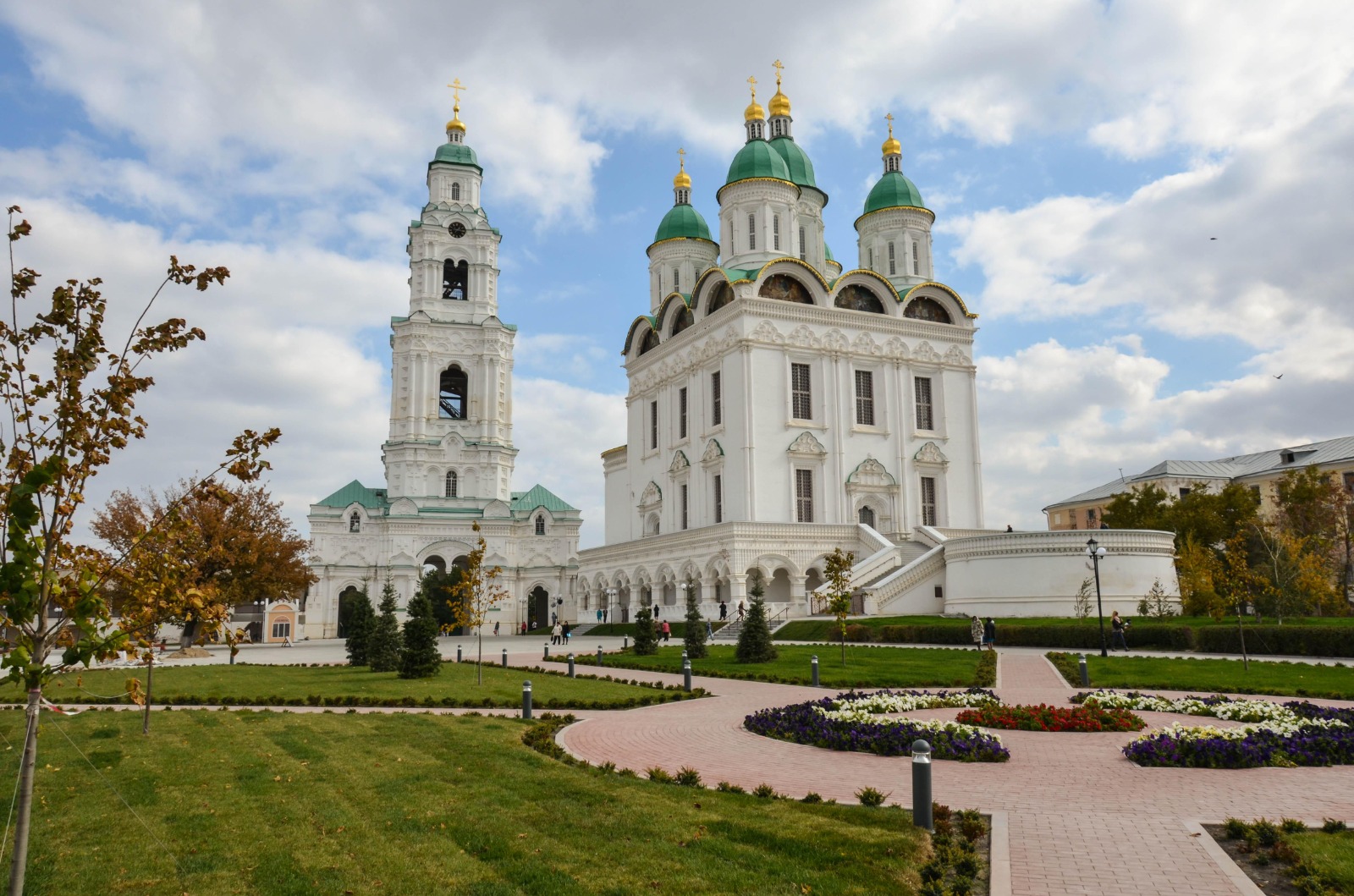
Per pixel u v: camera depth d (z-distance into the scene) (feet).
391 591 147.95
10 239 29.19
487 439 343.05
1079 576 177.68
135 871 35.83
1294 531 214.90
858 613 195.72
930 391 255.70
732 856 37.24
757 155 262.06
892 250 277.03
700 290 253.65
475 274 355.15
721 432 240.53
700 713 81.20
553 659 142.92
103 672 122.31
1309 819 43.65
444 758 57.36
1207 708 75.51
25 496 26.14
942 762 57.72
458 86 373.40
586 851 37.99
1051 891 34.47
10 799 47.03
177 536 32.01
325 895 33.30
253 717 76.43
